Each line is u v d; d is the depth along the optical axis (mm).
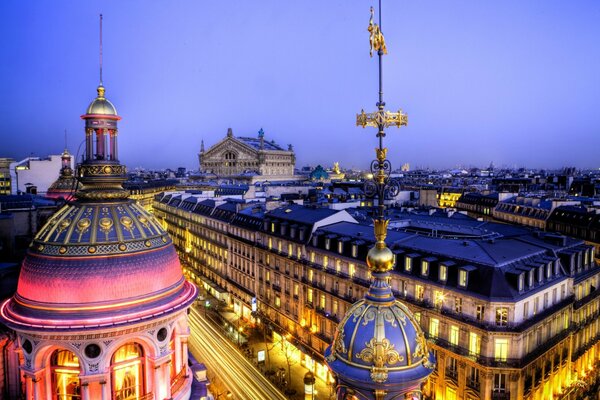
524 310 51844
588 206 109688
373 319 12453
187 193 165750
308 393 60938
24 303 29453
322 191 170250
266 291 91312
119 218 31922
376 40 13633
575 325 62625
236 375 72625
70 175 74688
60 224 31094
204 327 95562
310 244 78500
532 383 52875
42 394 28984
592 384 67688
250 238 98062
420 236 67875
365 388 12094
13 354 31797
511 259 54750
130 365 29922
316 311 75125
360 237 69938
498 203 145375
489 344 50344
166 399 30812
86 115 32906
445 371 54812
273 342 88125
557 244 66188
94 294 28984
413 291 59406
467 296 52594
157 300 30844
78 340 28047
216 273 115000
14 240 51094
